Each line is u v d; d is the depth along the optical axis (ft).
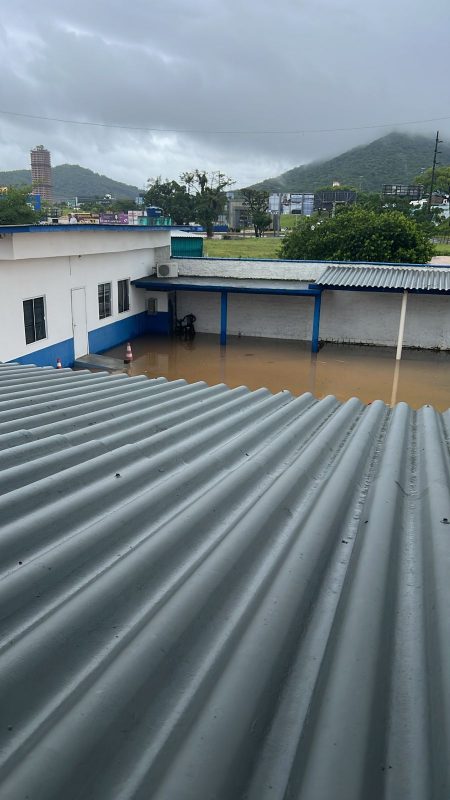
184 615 6.08
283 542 8.05
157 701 5.09
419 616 6.47
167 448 11.58
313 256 90.02
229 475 10.07
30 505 8.46
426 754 4.53
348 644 5.62
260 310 73.41
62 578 6.89
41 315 51.01
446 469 10.66
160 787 4.17
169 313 73.36
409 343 69.51
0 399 14.85
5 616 6.18
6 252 44.37
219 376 56.75
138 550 7.34
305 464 10.82
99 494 9.00
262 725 4.84
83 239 55.31
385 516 8.60
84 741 4.52
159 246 73.31
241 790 4.26
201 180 219.41
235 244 178.50
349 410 15.52
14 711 4.96
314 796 4.05
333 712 4.78
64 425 12.55
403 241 86.28
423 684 5.33
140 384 17.90
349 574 7.15
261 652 5.59
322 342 71.87
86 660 5.58
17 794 4.02
